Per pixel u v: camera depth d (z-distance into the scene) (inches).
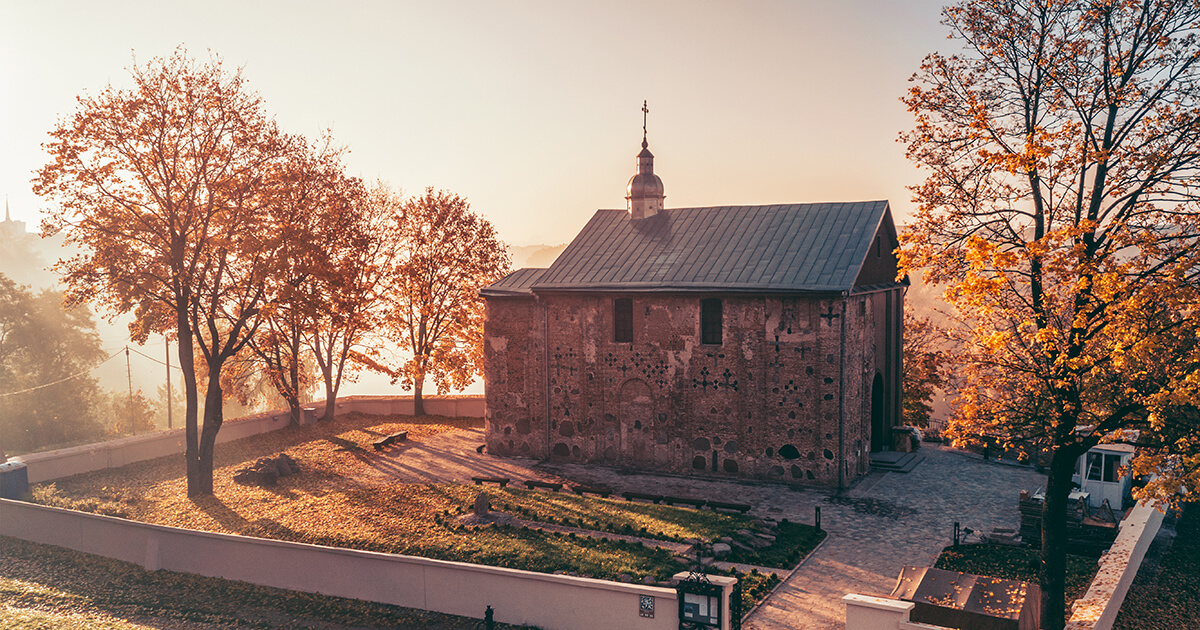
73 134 1149.7
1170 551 977.5
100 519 1023.6
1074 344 692.1
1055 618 724.0
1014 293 739.4
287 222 1266.0
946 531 1087.0
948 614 623.2
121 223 1195.3
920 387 1941.4
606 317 1477.6
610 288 1441.9
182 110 1192.8
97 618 780.0
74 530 1053.2
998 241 759.1
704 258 1446.9
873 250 1460.4
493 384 1603.1
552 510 1142.3
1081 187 732.7
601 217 1673.2
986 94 769.6
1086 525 987.9
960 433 774.5
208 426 1266.0
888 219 1491.1
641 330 1450.5
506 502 1173.7
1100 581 775.7
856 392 1368.1
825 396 1311.5
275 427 1844.2
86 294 1200.2
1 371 2417.6
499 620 768.9
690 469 1418.6
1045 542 737.6
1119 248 663.8
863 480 1370.6
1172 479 633.0
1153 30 687.1
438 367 2012.8
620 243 1571.1
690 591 667.4
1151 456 645.3
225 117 1216.2
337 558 856.3
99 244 1191.6
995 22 746.8
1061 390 698.2
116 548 1010.1
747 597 823.7
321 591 865.5
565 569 855.1
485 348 1606.8
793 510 1194.0
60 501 1194.0
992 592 645.3
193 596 871.1
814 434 1323.8
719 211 1565.0
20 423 2363.4
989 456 1544.0
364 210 1898.4
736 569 911.0
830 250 1369.3
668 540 993.5
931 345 1932.8
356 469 1462.8
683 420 1419.8
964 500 1242.6
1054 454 740.0
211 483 1270.9
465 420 2016.5
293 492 1279.5
